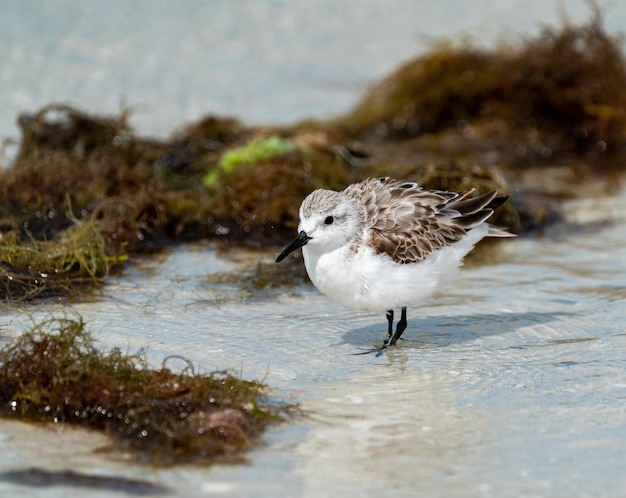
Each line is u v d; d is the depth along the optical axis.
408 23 26.59
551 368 11.24
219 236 16.09
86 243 14.39
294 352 11.69
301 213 11.68
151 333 12.09
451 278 12.23
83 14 25.67
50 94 21.22
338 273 11.58
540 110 22.33
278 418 9.83
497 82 22.61
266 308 13.24
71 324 10.90
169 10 26.66
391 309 12.12
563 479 8.73
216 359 11.38
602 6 27.09
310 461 9.01
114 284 13.92
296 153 17.55
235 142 19.28
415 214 11.79
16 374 10.03
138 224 15.67
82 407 9.73
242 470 8.83
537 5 27.42
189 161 18.61
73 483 8.54
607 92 22.06
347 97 22.94
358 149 18.89
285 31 26.05
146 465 8.88
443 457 9.13
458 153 21.19
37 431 9.46
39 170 16.62
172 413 9.58
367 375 11.04
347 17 27.14
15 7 25.52
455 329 12.58
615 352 11.71
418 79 22.86
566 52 22.44
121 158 17.81
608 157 21.33
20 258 13.79
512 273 14.88
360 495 8.45
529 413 10.05
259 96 22.44
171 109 21.22
